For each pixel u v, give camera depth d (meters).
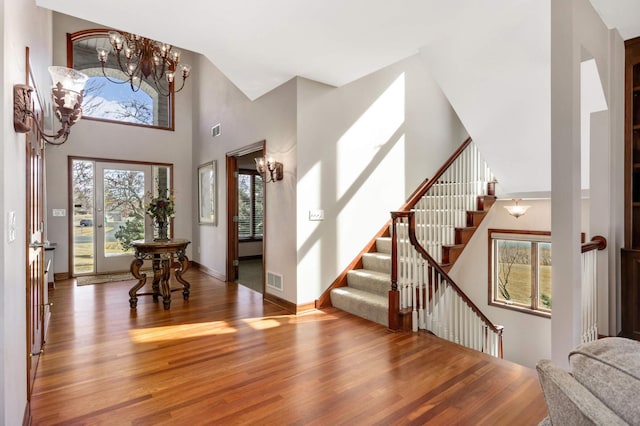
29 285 2.01
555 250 2.24
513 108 3.57
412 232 3.34
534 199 4.61
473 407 2.04
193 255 6.98
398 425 1.87
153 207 4.48
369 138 4.56
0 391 1.31
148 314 3.86
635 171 3.19
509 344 4.86
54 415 1.96
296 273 3.89
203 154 6.55
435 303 3.59
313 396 2.16
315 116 4.02
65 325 3.48
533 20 2.72
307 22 2.77
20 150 1.75
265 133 4.49
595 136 3.03
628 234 3.09
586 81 3.06
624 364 0.81
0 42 1.34
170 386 2.29
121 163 6.30
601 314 2.95
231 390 2.24
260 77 3.94
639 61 3.05
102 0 2.44
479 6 2.56
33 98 2.17
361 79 4.48
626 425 0.70
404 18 2.71
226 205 5.64
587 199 4.00
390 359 2.69
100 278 5.72
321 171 4.07
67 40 5.80
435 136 5.46
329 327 3.43
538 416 1.94
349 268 4.34
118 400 2.11
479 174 4.92
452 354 2.79
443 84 3.62
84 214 5.95
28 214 2.01
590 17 2.54
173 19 2.72
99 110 6.17
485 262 5.10
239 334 3.24
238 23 2.77
